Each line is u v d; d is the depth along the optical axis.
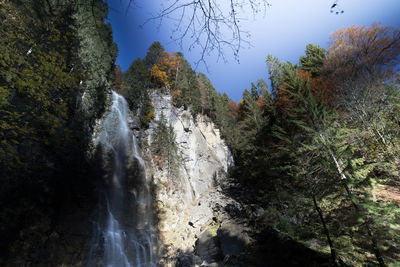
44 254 8.59
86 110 16.58
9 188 8.64
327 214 6.65
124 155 19.44
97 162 16.12
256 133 17.02
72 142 13.62
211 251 11.08
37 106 9.34
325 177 7.05
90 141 16.81
